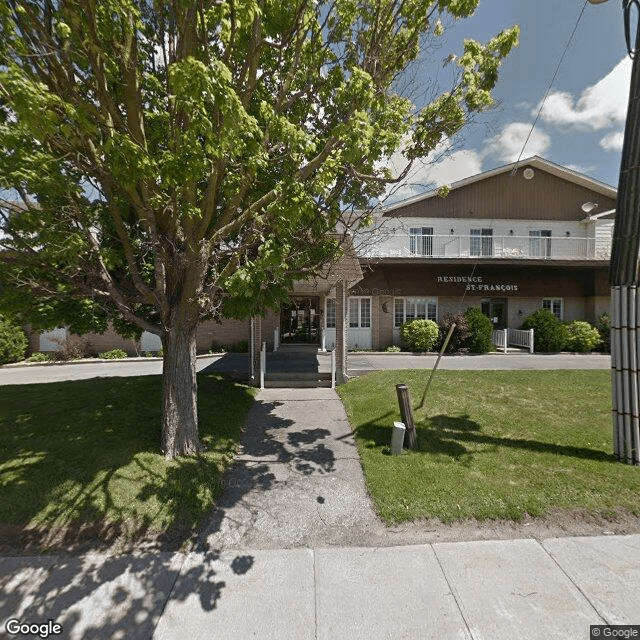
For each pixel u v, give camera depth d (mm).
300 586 2246
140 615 2045
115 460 3590
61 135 2697
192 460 3779
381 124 3506
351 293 14594
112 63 2850
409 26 3646
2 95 2502
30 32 2621
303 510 3131
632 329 3758
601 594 2156
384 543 2684
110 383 7566
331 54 3986
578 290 15008
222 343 15109
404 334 14039
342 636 1893
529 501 3080
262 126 3914
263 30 3463
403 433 4016
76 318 5105
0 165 2430
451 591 2189
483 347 13516
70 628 1968
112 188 3607
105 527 2748
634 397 3725
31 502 2959
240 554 2559
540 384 7164
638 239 3727
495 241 15906
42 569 2375
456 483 3379
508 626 1949
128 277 4777
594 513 2957
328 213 4156
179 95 2367
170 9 3180
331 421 5543
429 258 14062
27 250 3402
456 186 15883
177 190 2959
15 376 10570
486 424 4930
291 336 16000
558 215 16250
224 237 4066
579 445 4223
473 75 3689
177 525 2834
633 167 3783
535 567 2395
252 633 1919
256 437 4855
